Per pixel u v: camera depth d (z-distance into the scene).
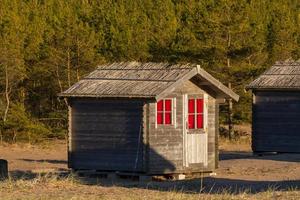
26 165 37.69
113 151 29.62
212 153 31.16
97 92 29.67
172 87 28.72
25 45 73.19
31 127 61.41
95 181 28.31
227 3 62.66
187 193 24.23
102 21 82.25
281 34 78.31
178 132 29.91
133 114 29.16
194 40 62.88
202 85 30.66
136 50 71.62
